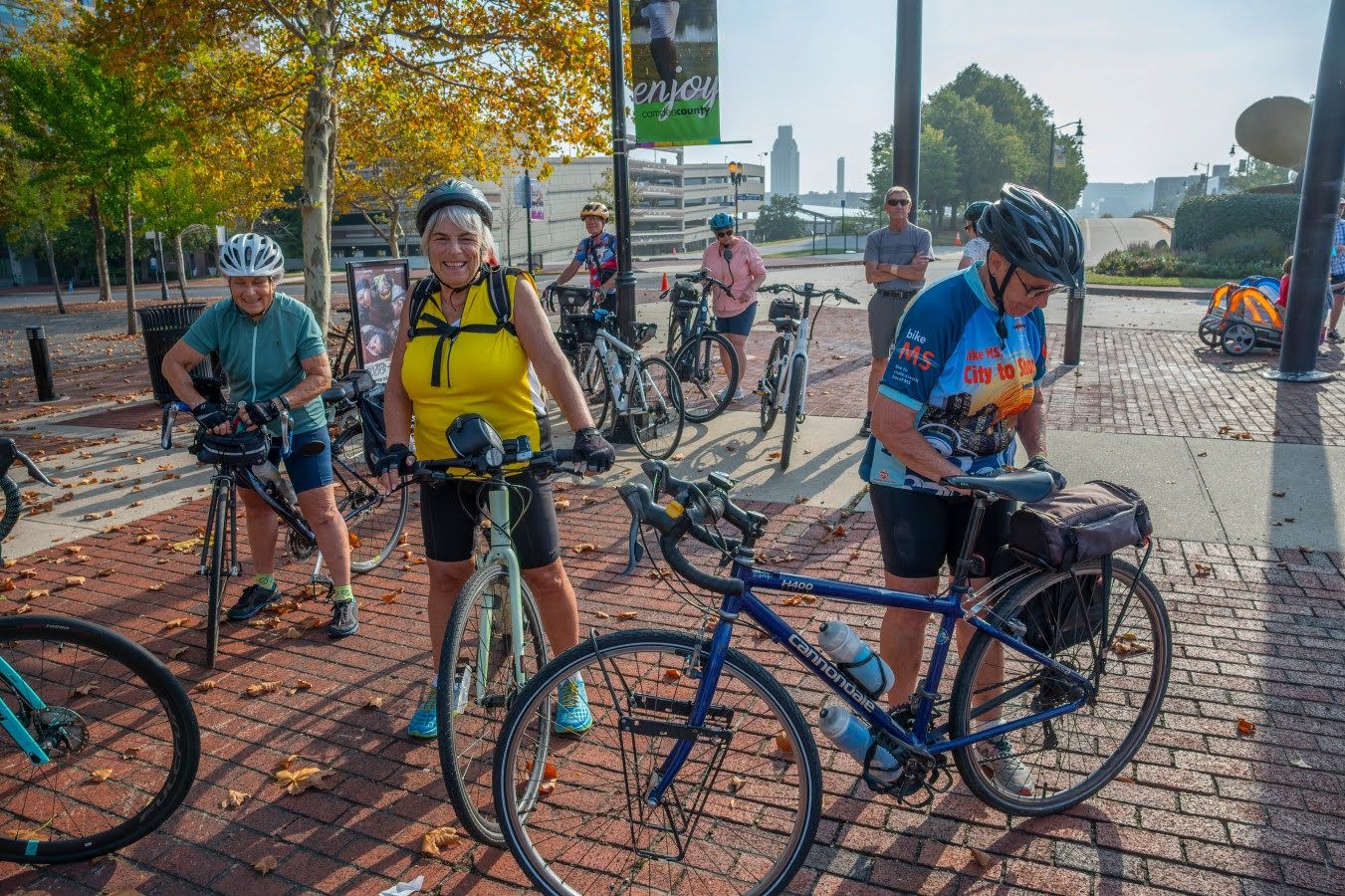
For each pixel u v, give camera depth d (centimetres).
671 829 254
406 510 540
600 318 813
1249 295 1137
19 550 562
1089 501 271
